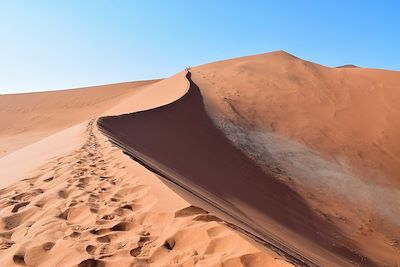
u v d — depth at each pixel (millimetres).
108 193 4824
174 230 3432
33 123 40531
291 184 16141
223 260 2762
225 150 16906
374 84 29203
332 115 25578
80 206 4258
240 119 22641
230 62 37500
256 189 13461
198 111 21172
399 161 21328
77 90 52094
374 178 19391
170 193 4387
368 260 9797
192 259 2918
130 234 3551
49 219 3996
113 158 6930
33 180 6023
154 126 15500
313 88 29281
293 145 21203
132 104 26891
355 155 21375
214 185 10406
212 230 3258
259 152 18719
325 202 15602
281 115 24953
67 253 3211
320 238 10281
